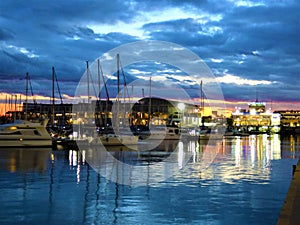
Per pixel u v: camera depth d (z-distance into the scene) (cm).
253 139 11106
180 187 2495
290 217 1212
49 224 1666
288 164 3869
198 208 1938
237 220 1725
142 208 1939
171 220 1730
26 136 5819
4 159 4300
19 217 1764
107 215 1808
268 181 2731
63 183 2662
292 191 1638
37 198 2155
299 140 10638
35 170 3372
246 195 2236
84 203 2044
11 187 2502
